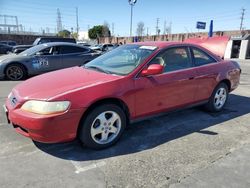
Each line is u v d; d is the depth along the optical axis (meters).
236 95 6.50
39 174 2.70
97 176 2.69
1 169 2.77
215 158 3.11
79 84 3.17
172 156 3.14
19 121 2.93
